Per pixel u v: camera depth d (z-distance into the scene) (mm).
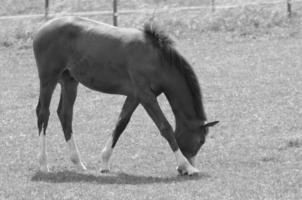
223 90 21375
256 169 13273
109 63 13672
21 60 28531
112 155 15094
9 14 39219
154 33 13375
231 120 17797
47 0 34438
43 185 12492
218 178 12641
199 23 31953
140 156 14945
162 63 13258
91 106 20359
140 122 18078
